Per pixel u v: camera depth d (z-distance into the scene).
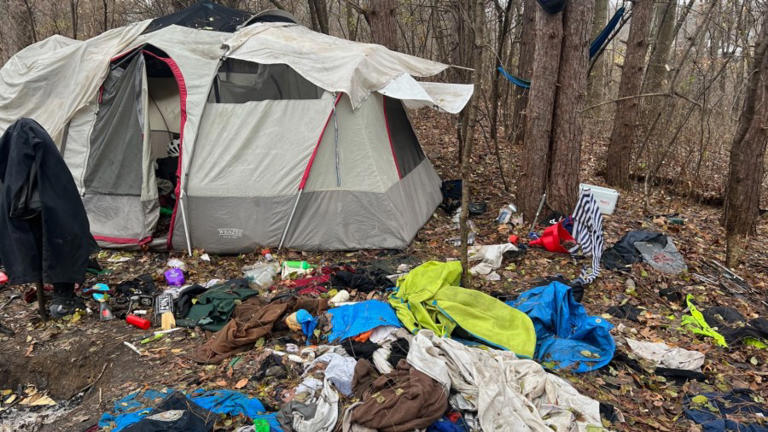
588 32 6.43
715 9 10.81
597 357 4.04
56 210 4.37
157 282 5.44
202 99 6.04
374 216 6.12
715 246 6.75
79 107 6.20
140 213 6.07
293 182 6.00
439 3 11.95
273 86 6.12
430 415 3.18
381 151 6.29
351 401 3.46
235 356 4.10
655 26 14.87
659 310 4.97
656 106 10.65
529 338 4.08
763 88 6.07
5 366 4.19
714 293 5.29
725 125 11.97
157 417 3.04
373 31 9.20
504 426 3.12
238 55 6.18
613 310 4.91
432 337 3.93
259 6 15.08
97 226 6.17
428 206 7.33
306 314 4.32
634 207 8.27
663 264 5.75
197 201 5.98
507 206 7.34
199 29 6.68
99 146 6.16
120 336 4.48
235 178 5.98
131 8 14.44
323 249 6.20
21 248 4.36
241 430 3.11
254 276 5.40
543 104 6.70
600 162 11.00
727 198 6.98
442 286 4.62
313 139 6.01
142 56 6.15
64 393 4.11
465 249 4.83
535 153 6.87
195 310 4.70
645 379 3.88
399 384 3.38
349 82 5.86
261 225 6.08
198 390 3.64
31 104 6.59
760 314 4.98
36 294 5.02
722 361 4.15
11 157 4.22
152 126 8.39
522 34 11.23
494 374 3.48
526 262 5.93
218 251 6.13
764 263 6.24
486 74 13.59
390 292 5.05
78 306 4.82
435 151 10.63
